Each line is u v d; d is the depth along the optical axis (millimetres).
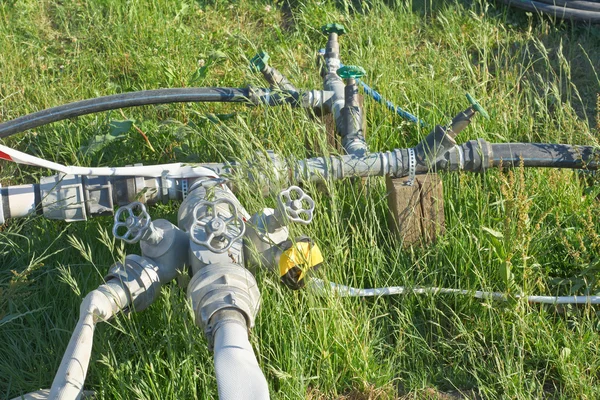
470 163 2654
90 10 3762
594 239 2592
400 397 2391
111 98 2826
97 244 2674
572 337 2445
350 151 2678
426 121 3143
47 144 3080
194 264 2275
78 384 2070
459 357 2467
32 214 2539
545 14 3785
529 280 2547
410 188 2646
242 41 3598
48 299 2561
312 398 2373
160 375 2314
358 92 2885
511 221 2609
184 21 3807
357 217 2797
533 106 3293
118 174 2508
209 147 3004
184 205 2473
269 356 2414
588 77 3479
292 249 2314
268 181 2545
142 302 2281
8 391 2338
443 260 2668
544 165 2686
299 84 3088
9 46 3482
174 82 3371
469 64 3232
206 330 2125
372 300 2594
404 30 3697
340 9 3893
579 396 2342
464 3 3906
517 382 2365
